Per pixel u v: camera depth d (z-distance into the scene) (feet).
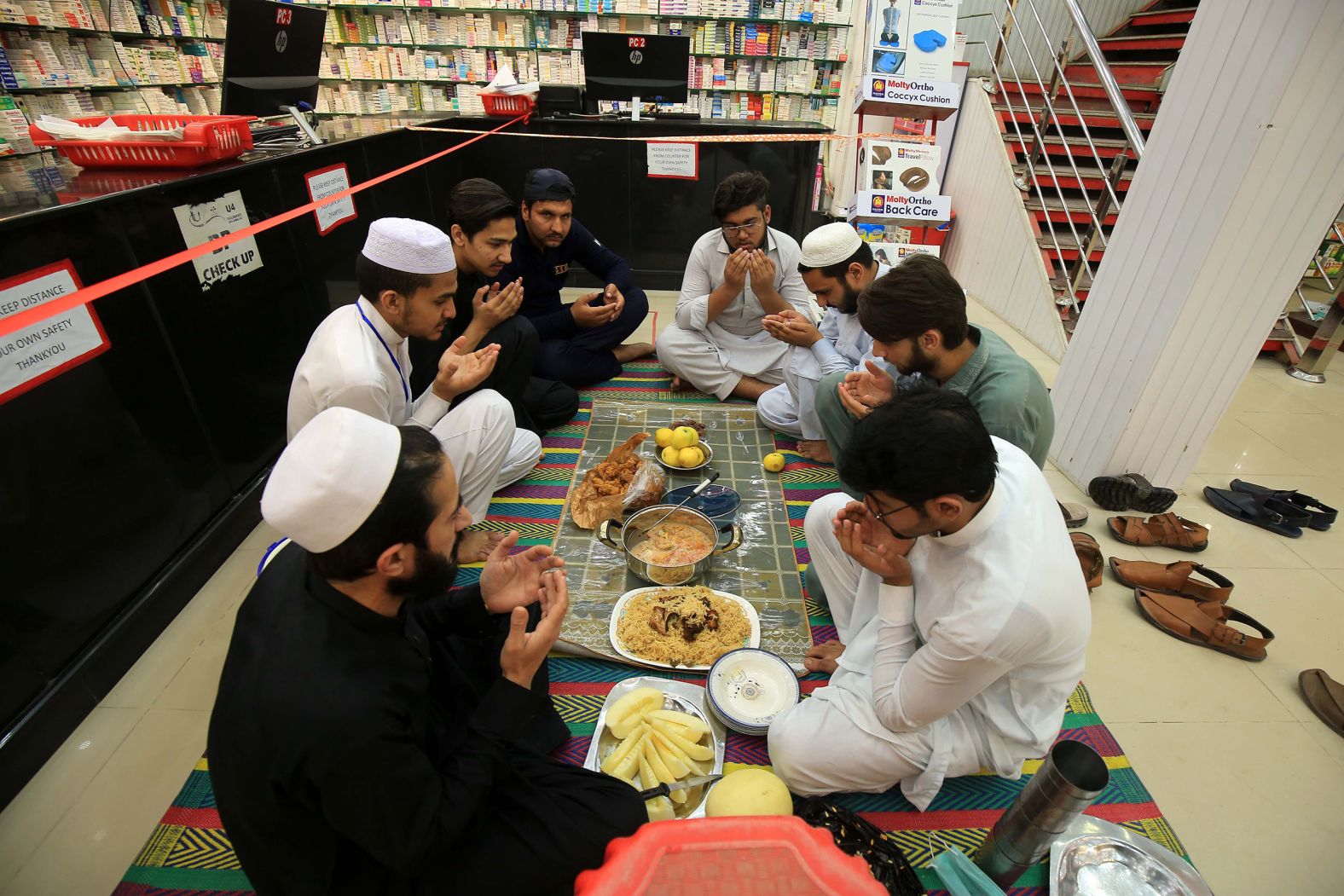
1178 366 7.72
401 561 3.06
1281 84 6.10
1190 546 7.80
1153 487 8.23
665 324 13.84
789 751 4.76
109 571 5.96
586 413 10.33
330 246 9.55
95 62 16.12
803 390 8.60
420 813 3.16
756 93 21.13
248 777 2.89
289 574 3.30
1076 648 4.17
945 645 3.86
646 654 5.83
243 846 3.18
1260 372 12.69
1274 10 6.12
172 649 6.33
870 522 4.48
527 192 9.46
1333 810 5.10
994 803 5.06
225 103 8.46
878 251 12.57
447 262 5.91
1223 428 10.63
